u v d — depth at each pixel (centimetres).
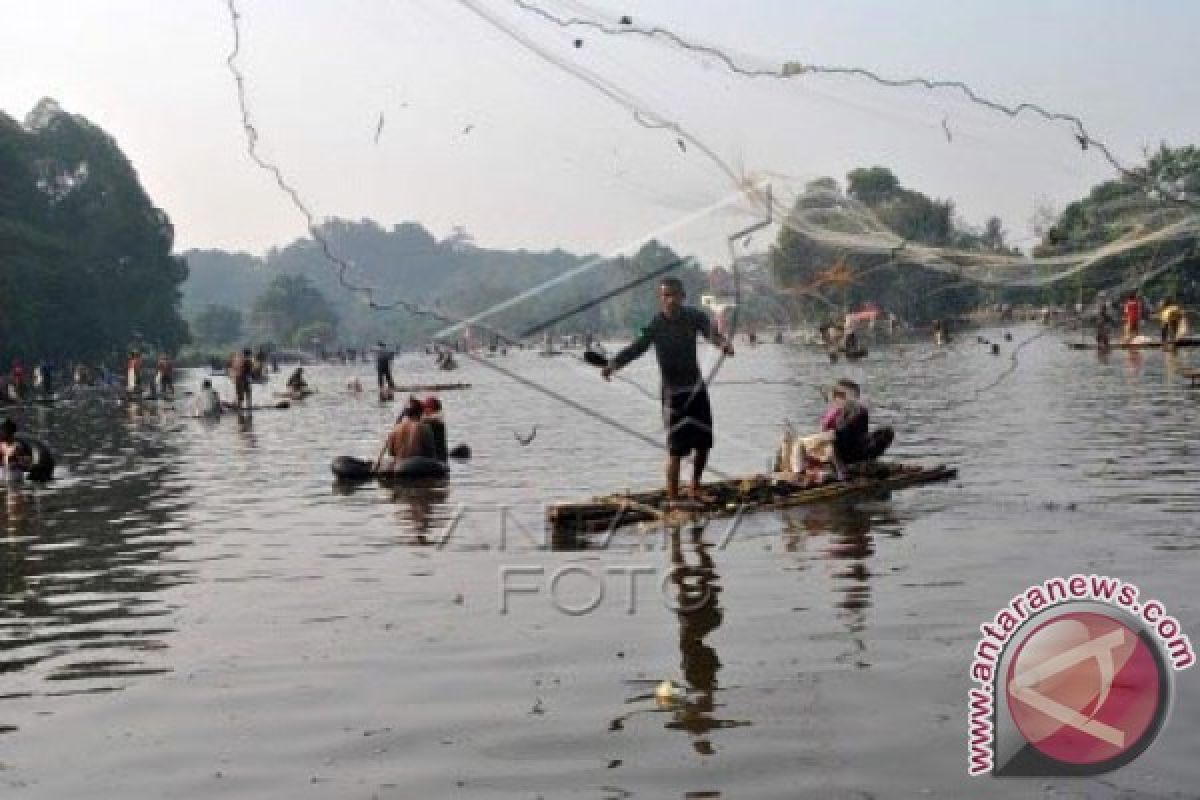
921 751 649
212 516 1574
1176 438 2069
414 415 1988
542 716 719
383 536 1363
